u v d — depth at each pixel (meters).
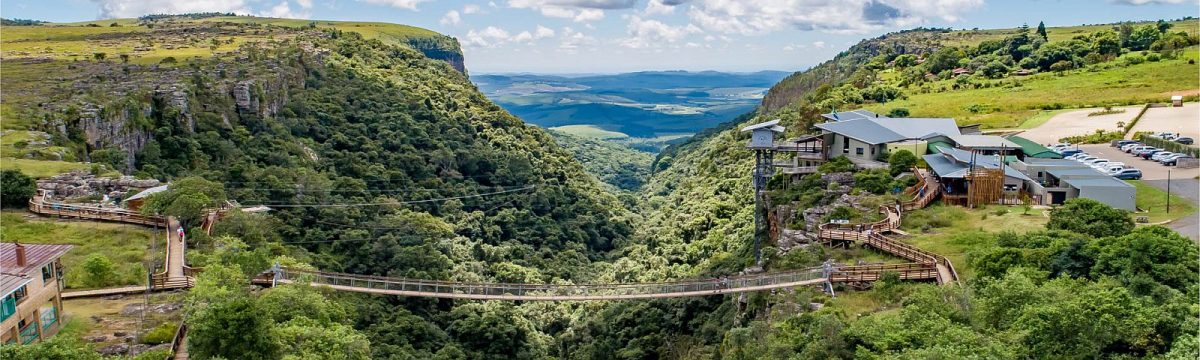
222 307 55.06
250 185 134.38
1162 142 139.62
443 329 110.50
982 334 52.75
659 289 103.19
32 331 59.03
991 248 73.69
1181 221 93.19
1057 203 102.50
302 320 61.34
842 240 89.56
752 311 82.19
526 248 163.50
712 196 165.75
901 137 127.25
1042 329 50.34
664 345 99.81
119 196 108.19
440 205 164.00
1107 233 80.62
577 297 80.44
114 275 78.00
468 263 138.50
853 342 55.44
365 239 125.56
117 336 63.31
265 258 79.56
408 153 181.38
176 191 98.44
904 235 91.38
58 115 128.25
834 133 131.75
